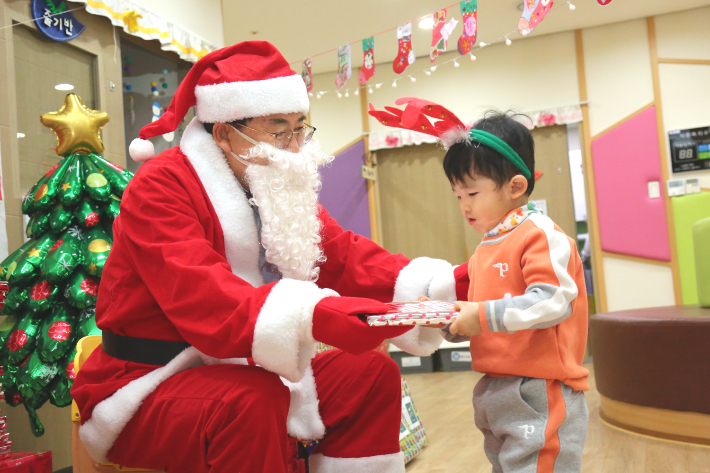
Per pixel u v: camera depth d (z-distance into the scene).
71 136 1.94
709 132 4.90
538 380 1.12
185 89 1.33
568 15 4.91
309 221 1.28
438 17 2.55
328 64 5.51
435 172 5.67
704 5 4.89
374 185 5.70
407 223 5.72
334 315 0.97
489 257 1.22
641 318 2.37
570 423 1.13
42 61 2.30
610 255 5.16
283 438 1.03
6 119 2.06
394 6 4.33
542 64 5.31
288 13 4.36
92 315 1.77
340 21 4.54
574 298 1.07
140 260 1.12
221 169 1.26
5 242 1.95
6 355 1.76
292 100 1.27
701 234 2.71
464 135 1.22
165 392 1.08
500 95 5.39
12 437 1.93
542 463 1.09
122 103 2.70
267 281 1.34
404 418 2.24
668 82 5.03
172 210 1.13
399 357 4.67
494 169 1.20
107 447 1.12
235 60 1.30
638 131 5.09
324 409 1.26
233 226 1.22
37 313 1.79
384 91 5.65
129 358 1.18
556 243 1.12
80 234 1.87
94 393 1.13
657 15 5.04
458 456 2.15
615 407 2.53
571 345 1.16
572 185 5.33
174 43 2.98
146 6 2.84
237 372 1.05
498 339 1.18
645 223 5.07
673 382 2.26
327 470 1.22
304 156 1.28
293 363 1.00
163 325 1.17
